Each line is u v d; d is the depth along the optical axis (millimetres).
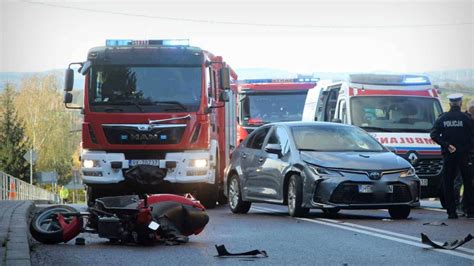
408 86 51969
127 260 22766
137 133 45500
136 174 45094
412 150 47406
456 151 37531
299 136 38750
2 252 22203
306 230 31203
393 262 22281
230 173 43375
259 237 28750
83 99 46188
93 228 26281
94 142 45781
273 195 38781
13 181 87125
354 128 40094
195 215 26766
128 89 46031
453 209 37469
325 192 35281
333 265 21766
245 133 74812
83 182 46031
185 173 45562
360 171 35375
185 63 46469
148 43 47875
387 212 42406
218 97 51000
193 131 46000
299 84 75500
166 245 26156
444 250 24766
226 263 22188
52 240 26234
